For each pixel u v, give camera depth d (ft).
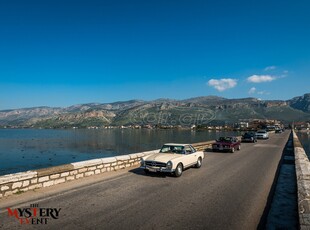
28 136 413.39
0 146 223.30
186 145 42.52
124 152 174.60
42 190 27.30
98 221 19.40
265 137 129.90
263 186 30.60
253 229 18.44
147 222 19.31
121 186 29.81
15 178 25.64
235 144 71.10
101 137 381.81
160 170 34.86
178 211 21.67
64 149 197.06
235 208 22.65
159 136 398.83
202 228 18.42
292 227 18.88
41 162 127.44
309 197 21.30
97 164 36.29
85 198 24.94
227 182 32.50
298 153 53.83
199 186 30.25
